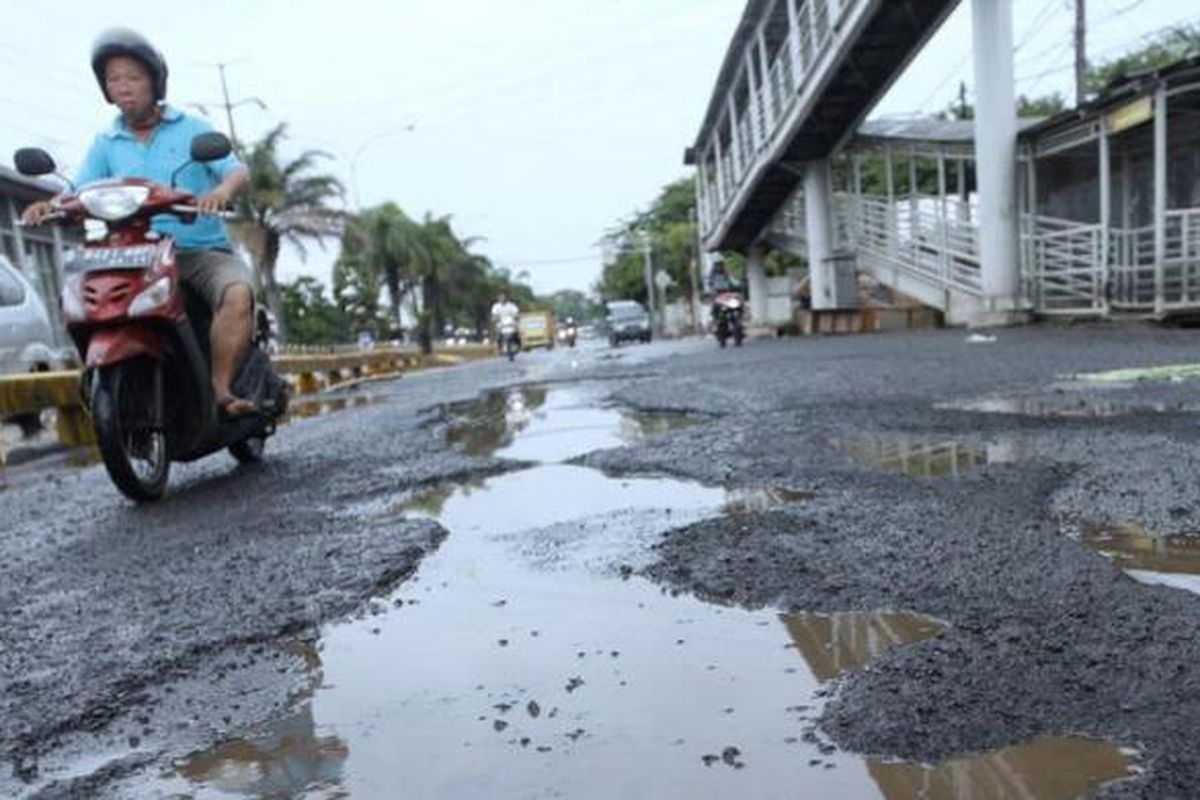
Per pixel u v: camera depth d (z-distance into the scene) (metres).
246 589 2.61
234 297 4.57
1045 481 3.17
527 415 6.76
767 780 1.39
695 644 1.95
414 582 2.58
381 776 1.50
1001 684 1.64
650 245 64.12
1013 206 14.66
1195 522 2.57
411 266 52.78
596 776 1.45
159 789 1.52
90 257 4.24
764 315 32.31
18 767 1.64
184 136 4.75
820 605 2.12
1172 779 1.31
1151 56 28.66
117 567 3.09
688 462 4.02
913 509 2.91
